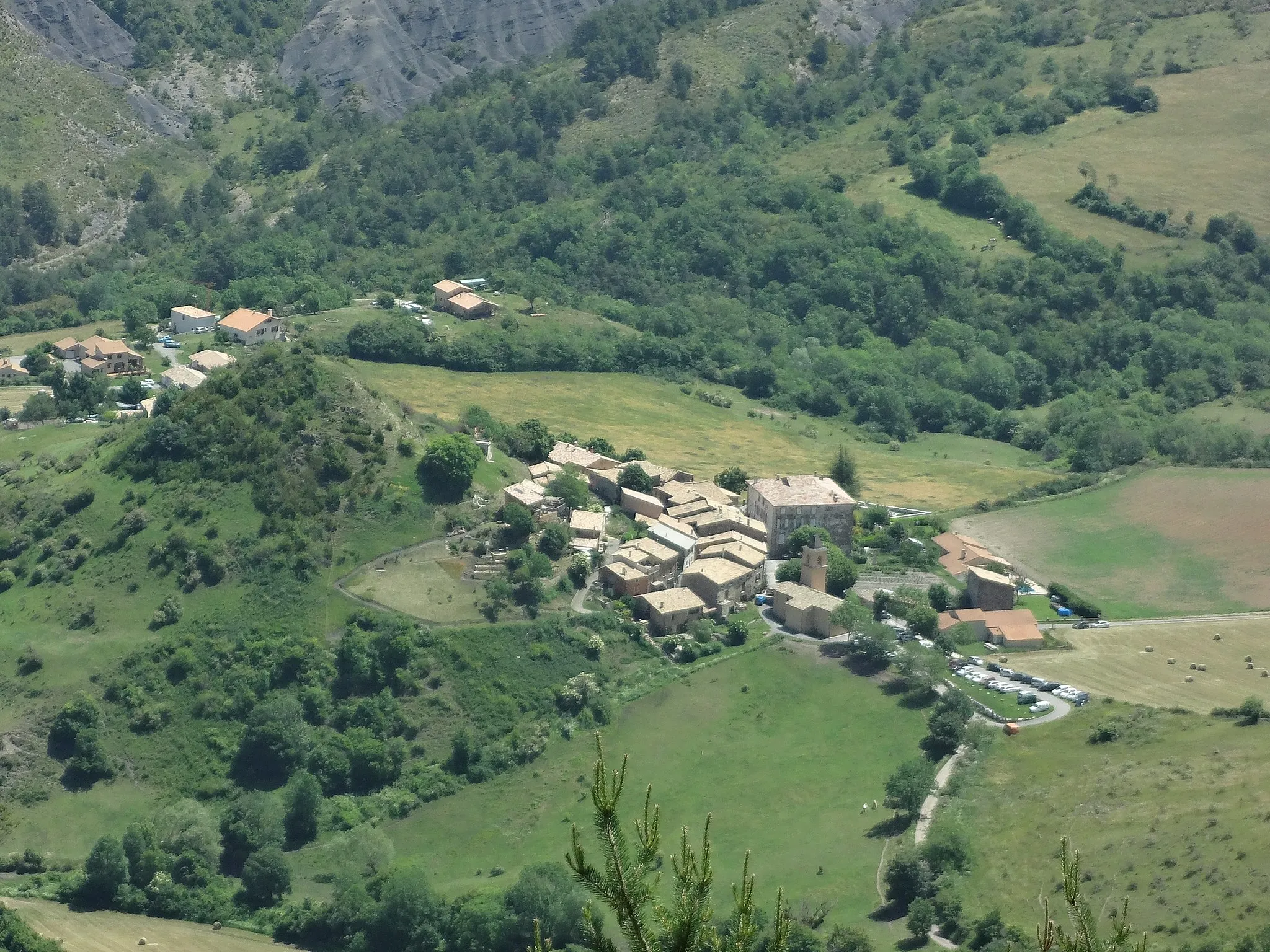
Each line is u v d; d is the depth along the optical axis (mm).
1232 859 145000
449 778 182125
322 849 171125
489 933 151000
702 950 49219
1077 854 52594
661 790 179125
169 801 176125
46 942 147750
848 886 156625
